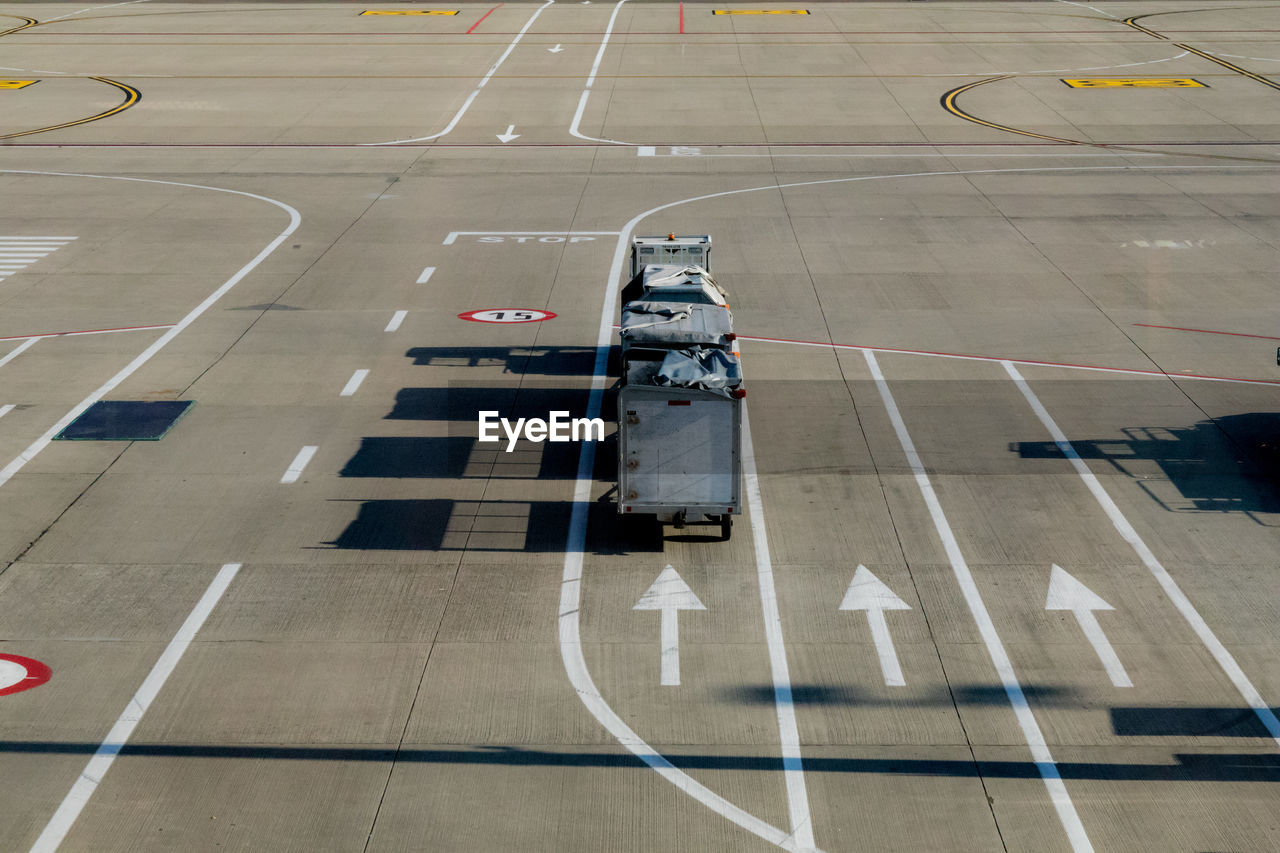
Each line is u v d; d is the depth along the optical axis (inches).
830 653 500.1
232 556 573.0
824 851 393.4
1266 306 919.0
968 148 1406.3
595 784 424.8
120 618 522.3
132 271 997.8
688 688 477.4
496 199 1210.6
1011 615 526.0
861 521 606.5
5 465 663.1
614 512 618.8
